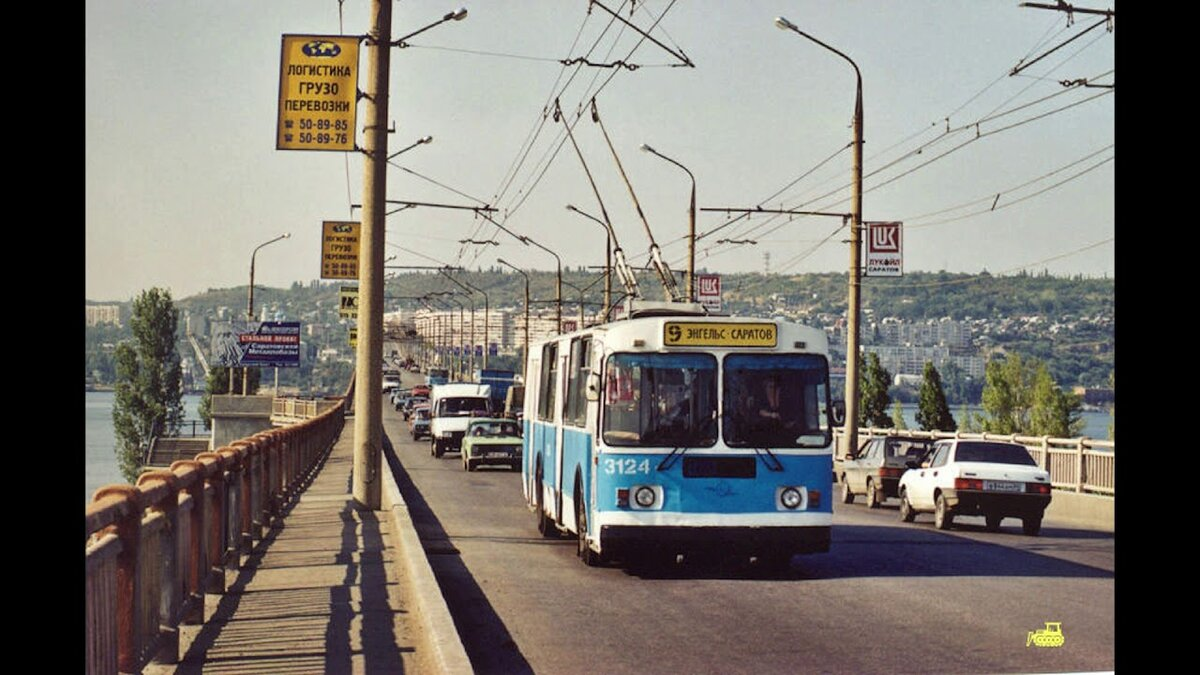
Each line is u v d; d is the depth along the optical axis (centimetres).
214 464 1212
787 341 1603
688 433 1569
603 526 1556
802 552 1570
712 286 5216
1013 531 2439
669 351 1586
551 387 2106
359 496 2398
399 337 16025
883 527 2414
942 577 1581
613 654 1068
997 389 7544
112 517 702
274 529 2061
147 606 834
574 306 10881
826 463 1584
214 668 920
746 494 1567
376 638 1057
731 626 1208
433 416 5456
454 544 1978
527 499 2400
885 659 1038
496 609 1323
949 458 2409
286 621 1143
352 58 2139
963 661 1030
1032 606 1329
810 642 1119
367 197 2406
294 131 2125
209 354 5897
